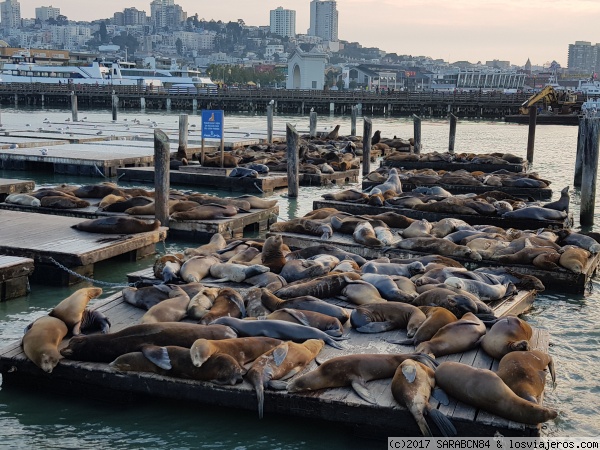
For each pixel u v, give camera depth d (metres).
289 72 123.00
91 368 7.29
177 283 9.84
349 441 6.71
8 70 86.62
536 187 20.59
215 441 6.78
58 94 72.44
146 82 88.06
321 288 9.17
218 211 15.03
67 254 11.46
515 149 37.62
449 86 177.00
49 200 15.50
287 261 10.48
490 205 16.02
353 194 17.56
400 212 16.66
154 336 7.39
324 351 7.63
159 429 6.98
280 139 34.12
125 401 7.36
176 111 72.38
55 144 29.67
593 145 16.77
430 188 18.70
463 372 6.51
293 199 20.70
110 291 11.45
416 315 8.16
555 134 48.78
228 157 23.12
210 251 11.41
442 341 7.49
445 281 9.44
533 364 6.80
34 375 7.58
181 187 22.25
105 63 92.19
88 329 8.23
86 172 24.08
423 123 60.66
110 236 12.84
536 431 6.13
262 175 22.70
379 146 33.72
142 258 13.41
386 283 9.16
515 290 10.30
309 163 25.77
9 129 36.38
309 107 74.56
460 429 6.25
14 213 14.73
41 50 130.38
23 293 11.15
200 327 7.51
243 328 7.74
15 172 24.92
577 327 10.09
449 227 13.53
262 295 8.75
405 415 6.43
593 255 12.73
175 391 7.06
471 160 27.05
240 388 6.84
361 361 6.93
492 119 67.19
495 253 12.01
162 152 14.30
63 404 7.43
